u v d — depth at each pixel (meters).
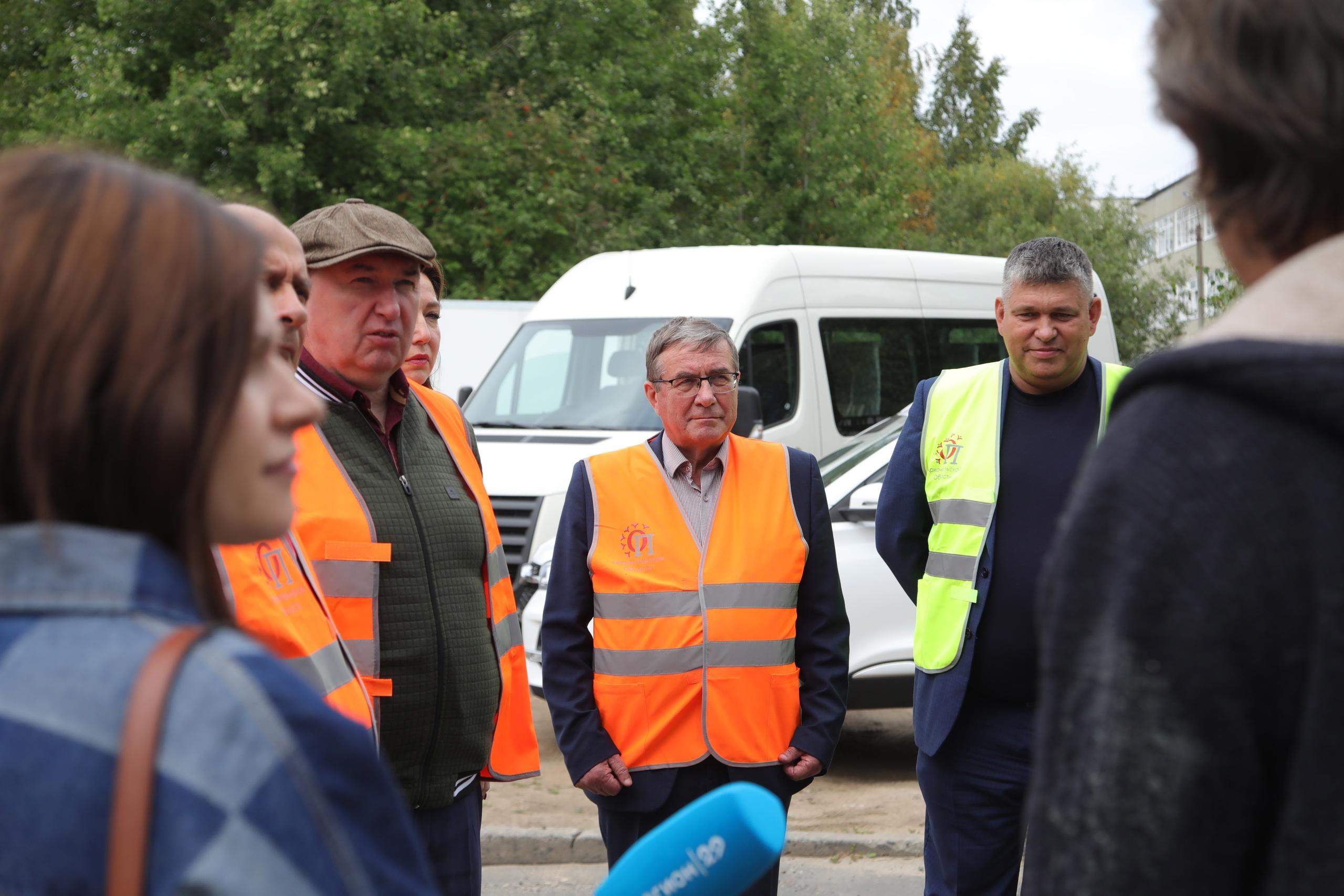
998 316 3.62
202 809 0.79
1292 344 0.92
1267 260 1.07
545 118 18.98
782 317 8.77
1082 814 0.94
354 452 2.76
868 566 6.21
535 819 5.62
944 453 3.62
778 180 23.73
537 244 19.05
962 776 3.47
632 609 3.39
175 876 0.78
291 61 17.22
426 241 2.84
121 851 0.79
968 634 3.43
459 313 12.02
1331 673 0.88
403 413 2.92
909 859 5.24
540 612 6.55
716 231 22.06
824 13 24.08
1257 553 0.90
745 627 3.36
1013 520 3.46
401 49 18.78
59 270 0.88
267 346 1.02
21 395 0.87
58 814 0.80
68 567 0.87
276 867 0.80
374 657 2.66
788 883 4.97
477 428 8.57
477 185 18.31
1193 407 0.95
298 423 1.06
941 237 31.97
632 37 23.00
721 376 3.46
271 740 0.82
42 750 0.81
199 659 0.84
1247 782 0.90
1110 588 0.95
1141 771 0.91
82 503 0.90
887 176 24.73
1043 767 1.00
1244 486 0.91
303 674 2.09
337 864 0.83
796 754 3.37
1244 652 0.90
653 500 3.48
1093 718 0.94
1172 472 0.94
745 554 3.41
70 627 0.85
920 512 3.73
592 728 3.37
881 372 9.31
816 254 9.21
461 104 20.11
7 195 0.92
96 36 18.50
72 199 0.91
